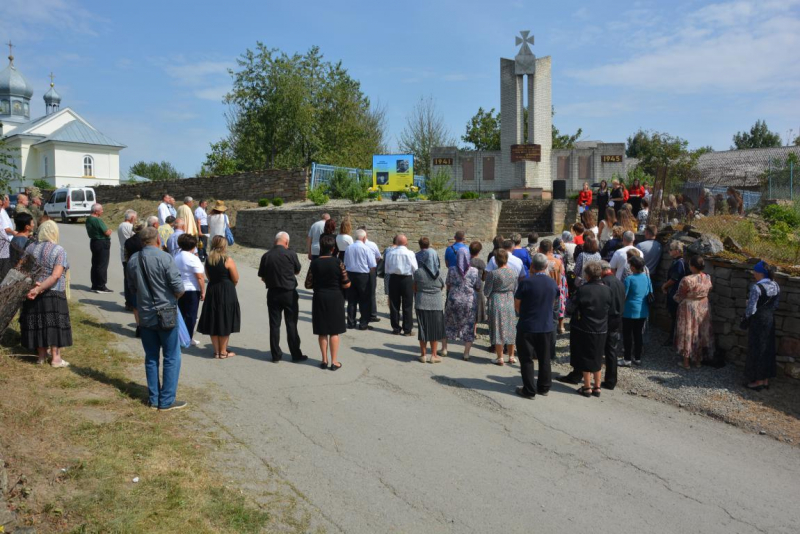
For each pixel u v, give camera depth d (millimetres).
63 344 6754
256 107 33406
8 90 62250
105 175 53062
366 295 10352
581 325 7367
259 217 20312
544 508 4684
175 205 28266
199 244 13008
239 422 5922
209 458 5055
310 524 4242
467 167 28547
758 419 6789
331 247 7855
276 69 33000
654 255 9883
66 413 5418
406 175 23109
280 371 7707
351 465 5191
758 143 78375
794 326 7582
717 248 8758
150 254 5906
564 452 5770
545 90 27609
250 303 11891
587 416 6793
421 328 8469
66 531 3707
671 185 13094
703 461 5766
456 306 8766
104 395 6102
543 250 9391
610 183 25484
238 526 4090
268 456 5238
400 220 19109
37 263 6562
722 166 41000
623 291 7742
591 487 5090
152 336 5996
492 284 8617
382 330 10477
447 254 9609
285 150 34594
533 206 21891
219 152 36844
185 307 8398
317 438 5699
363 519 4359
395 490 4812
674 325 8984
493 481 5074
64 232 22891
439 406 6805
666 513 4738
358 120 39562
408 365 8383
